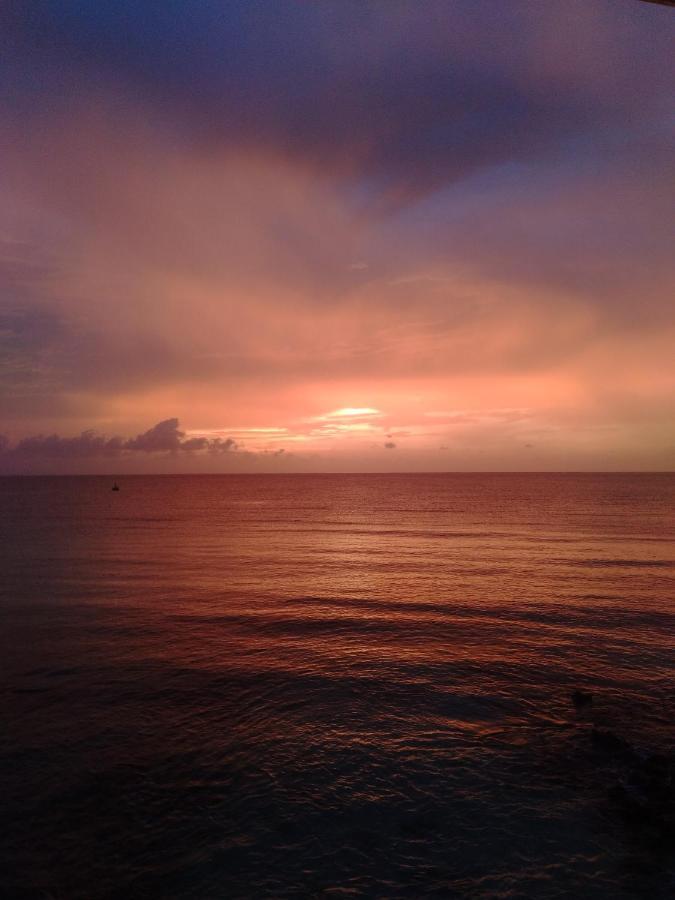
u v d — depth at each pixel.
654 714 10.34
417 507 70.12
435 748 9.12
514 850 6.61
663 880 6.07
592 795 7.77
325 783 8.12
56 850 6.75
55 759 8.81
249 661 13.30
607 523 47.06
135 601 19.44
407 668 12.77
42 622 16.66
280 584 22.55
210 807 7.57
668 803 7.37
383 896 5.90
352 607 18.56
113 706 10.79
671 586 21.55
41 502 83.75
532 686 11.69
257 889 6.03
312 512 63.38
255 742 9.36
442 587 21.73
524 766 8.55
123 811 7.50
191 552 31.70
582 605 18.47
